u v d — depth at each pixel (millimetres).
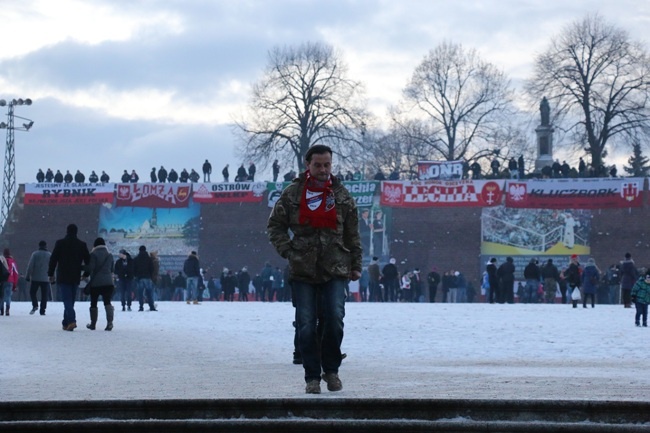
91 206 124438
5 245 126188
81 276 42969
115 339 37750
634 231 111375
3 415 15914
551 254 112938
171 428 15039
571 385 20375
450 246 114938
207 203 122250
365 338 38750
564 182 113000
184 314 57562
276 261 120375
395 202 115938
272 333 41250
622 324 49188
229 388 20016
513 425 14477
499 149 134375
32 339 37688
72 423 15141
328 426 14852
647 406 15102
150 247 122750
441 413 15414
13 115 126625
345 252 18281
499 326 46500
